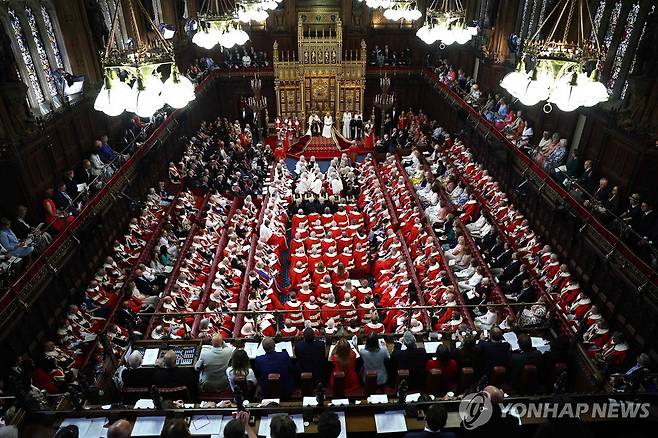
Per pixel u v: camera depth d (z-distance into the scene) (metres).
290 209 26.52
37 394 10.55
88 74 21.94
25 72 18.27
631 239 15.56
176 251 20.48
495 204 23.28
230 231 23.19
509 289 17.61
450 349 11.26
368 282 21.50
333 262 21.47
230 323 16.66
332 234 23.28
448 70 34.78
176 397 9.57
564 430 5.75
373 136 35.88
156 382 9.82
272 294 18.56
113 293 17.47
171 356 9.93
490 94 28.91
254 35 39.78
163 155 26.72
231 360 10.02
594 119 19.12
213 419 8.09
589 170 18.78
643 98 16.34
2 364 12.86
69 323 15.50
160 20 31.39
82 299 17.09
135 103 7.90
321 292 18.36
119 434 6.40
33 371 12.97
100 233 19.12
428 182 26.75
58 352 14.27
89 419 8.09
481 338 11.93
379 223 24.50
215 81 37.72
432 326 16.14
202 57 37.94
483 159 27.86
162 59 7.99
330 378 10.77
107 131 22.98
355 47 40.34
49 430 7.93
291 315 17.17
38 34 19.45
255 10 19.11
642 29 17.59
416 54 40.78
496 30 28.59
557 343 10.88
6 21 17.22
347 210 26.08
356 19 39.56
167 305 16.31
